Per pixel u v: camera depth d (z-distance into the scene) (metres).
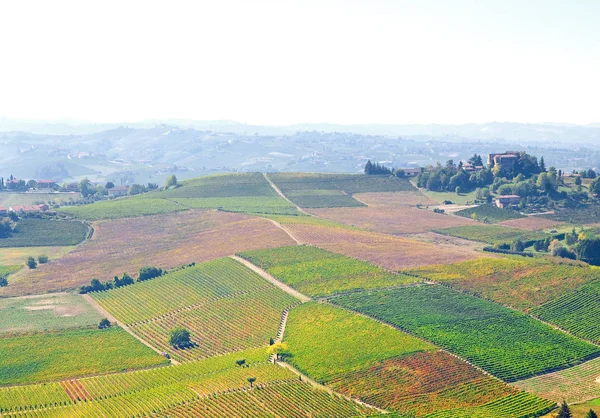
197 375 171.50
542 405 149.38
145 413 148.88
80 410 151.62
